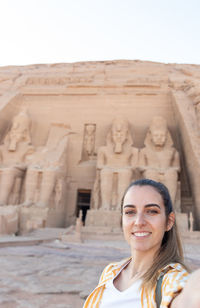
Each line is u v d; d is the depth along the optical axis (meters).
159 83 18.42
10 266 5.07
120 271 1.12
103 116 18.05
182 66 20.38
